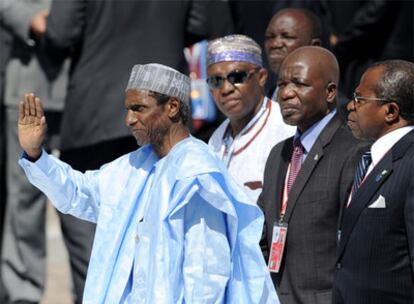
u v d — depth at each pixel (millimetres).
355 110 16547
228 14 26000
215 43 19953
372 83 16344
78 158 25125
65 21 24547
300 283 17438
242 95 19672
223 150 20266
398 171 15766
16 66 26938
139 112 16406
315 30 21516
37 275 28297
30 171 16281
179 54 25016
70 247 25828
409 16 26234
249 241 15969
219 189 15625
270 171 18391
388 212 15695
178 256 15609
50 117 26734
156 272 15578
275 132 19734
